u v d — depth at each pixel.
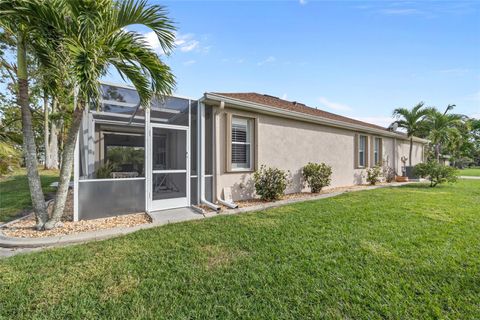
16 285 2.53
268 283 2.58
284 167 8.62
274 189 7.36
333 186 10.60
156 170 5.96
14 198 7.57
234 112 7.27
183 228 4.49
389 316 2.07
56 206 4.46
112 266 2.95
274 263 3.05
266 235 4.07
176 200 6.28
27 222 4.91
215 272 2.82
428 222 4.82
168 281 2.62
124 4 3.98
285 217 5.26
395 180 14.38
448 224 4.68
